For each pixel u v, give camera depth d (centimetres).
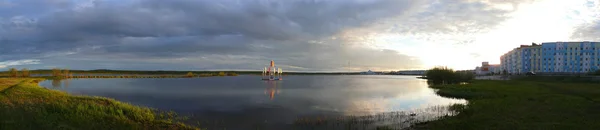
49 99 2534
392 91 5669
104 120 1664
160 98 4016
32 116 1327
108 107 2022
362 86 7656
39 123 1238
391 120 2202
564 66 12738
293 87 7119
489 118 1994
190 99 3906
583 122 1812
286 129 1933
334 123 2103
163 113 2403
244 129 1928
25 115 1317
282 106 3188
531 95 3528
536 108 2389
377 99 4041
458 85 6450
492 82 7250
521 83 6456
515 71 15412
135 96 4309
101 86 6775
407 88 6638
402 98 4181
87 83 8069
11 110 1359
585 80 6612
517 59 15175
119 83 8375
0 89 3541
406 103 3506
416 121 2142
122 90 5594
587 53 12512
